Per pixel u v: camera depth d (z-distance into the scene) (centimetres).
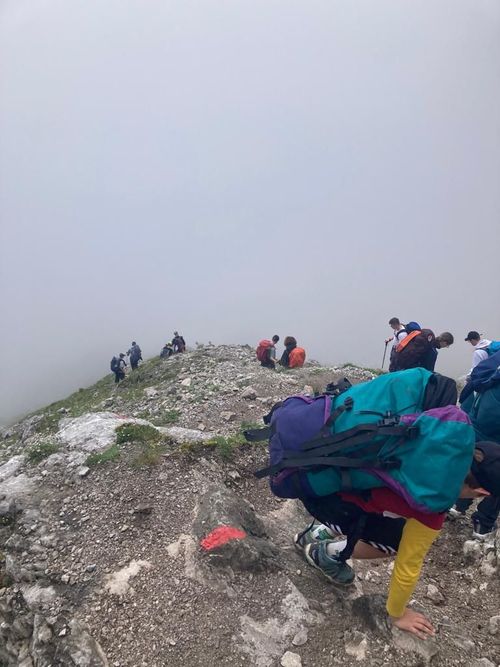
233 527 517
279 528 601
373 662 418
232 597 465
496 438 577
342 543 478
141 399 1474
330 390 442
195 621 447
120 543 527
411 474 357
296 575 495
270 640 434
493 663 442
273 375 1364
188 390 1347
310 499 410
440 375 397
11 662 466
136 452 651
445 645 445
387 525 412
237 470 683
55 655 439
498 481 389
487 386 576
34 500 598
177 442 690
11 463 684
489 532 616
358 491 386
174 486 596
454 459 350
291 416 409
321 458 376
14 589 504
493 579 550
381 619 444
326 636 439
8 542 549
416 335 768
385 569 566
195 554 499
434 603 519
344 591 500
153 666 418
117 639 439
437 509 352
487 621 501
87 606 468
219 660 420
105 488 599
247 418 1057
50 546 536
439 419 360
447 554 606
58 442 705
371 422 375
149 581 482
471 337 1138
